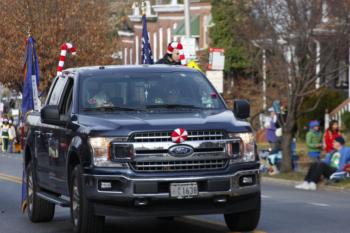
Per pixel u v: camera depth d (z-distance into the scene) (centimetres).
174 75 3036
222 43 10662
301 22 5959
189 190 2628
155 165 2634
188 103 2959
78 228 2750
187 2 7125
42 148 3284
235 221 2894
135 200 2612
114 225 3266
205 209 2675
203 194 2639
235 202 2717
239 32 6419
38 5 12494
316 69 7119
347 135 8844
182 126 2650
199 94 2995
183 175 2628
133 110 2914
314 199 4475
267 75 7750
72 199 2844
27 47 4278
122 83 2994
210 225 3192
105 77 3016
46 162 3225
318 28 6150
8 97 17800
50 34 12369
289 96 6206
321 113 9338
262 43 6191
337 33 5953
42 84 12294
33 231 3189
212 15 10906
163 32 15525
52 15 12481
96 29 12750
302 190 5178
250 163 2722
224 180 2658
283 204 4116
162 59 3919
